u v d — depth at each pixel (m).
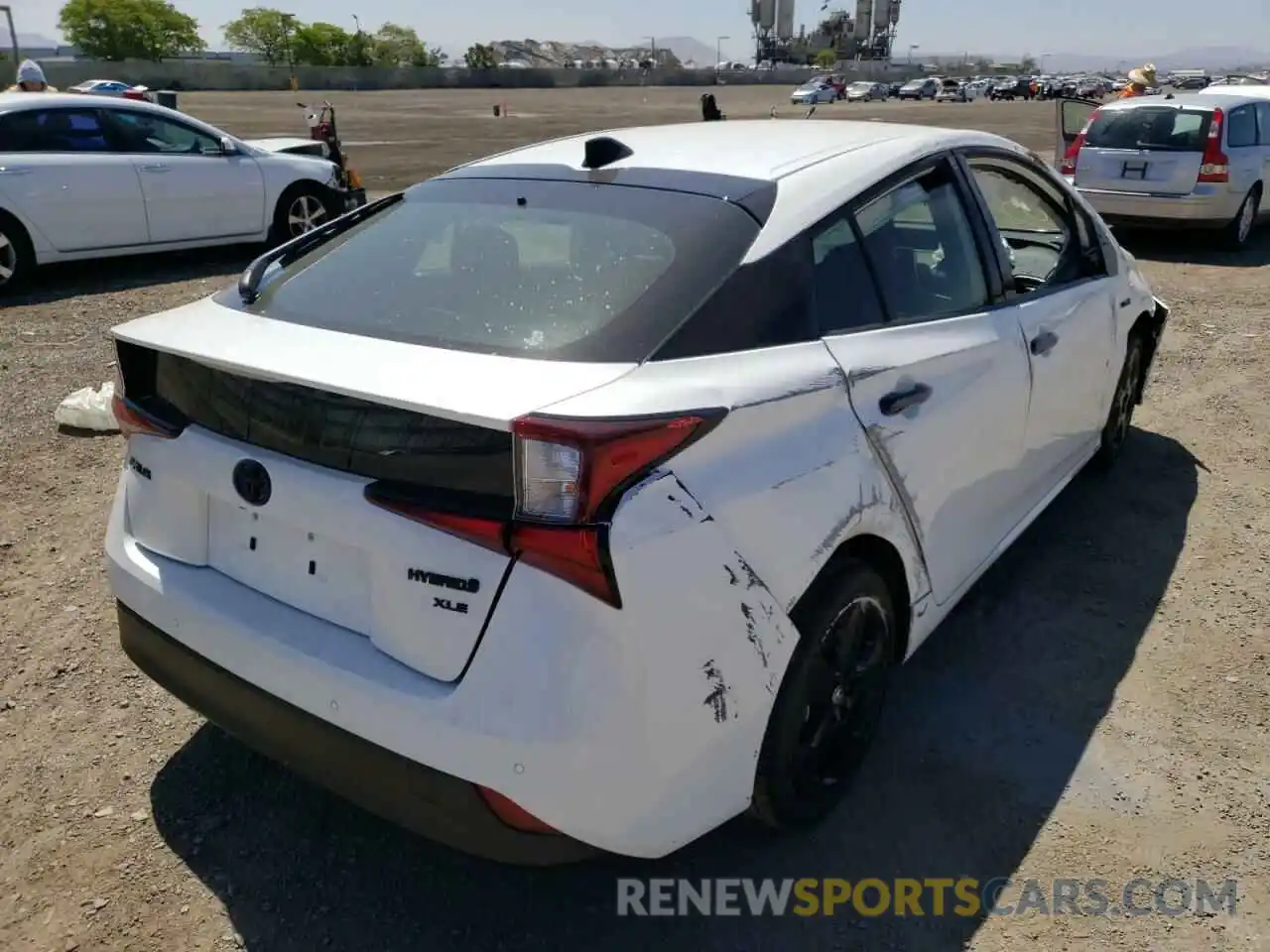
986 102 69.06
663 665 2.00
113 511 2.67
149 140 9.39
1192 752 2.97
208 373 2.33
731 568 2.10
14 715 3.14
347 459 2.08
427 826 2.05
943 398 2.82
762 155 2.84
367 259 2.74
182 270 9.80
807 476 2.30
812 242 2.56
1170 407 5.87
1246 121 10.71
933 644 3.52
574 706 1.91
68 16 103.62
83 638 3.56
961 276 3.15
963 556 3.13
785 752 2.39
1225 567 4.03
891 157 2.97
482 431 1.93
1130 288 4.38
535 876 2.54
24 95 8.84
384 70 75.50
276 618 2.24
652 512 1.96
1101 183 10.88
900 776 2.87
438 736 1.95
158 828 2.68
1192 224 10.54
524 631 1.90
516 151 3.26
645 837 2.09
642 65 113.44
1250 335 7.36
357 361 2.16
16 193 8.45
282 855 2.60
